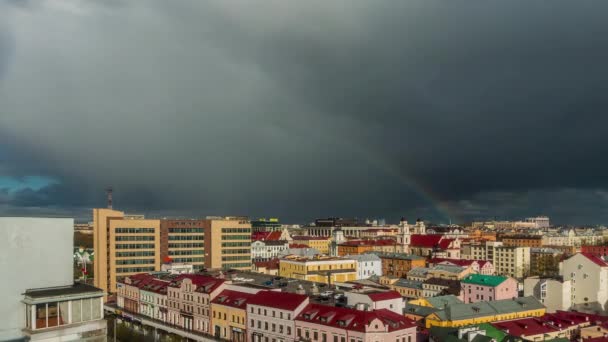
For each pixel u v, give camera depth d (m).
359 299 151.38
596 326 162.75
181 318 187.00
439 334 151.38
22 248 72.50
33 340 68.62
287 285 184.25
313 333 138.25
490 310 188.12
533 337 158.62
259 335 154.00
